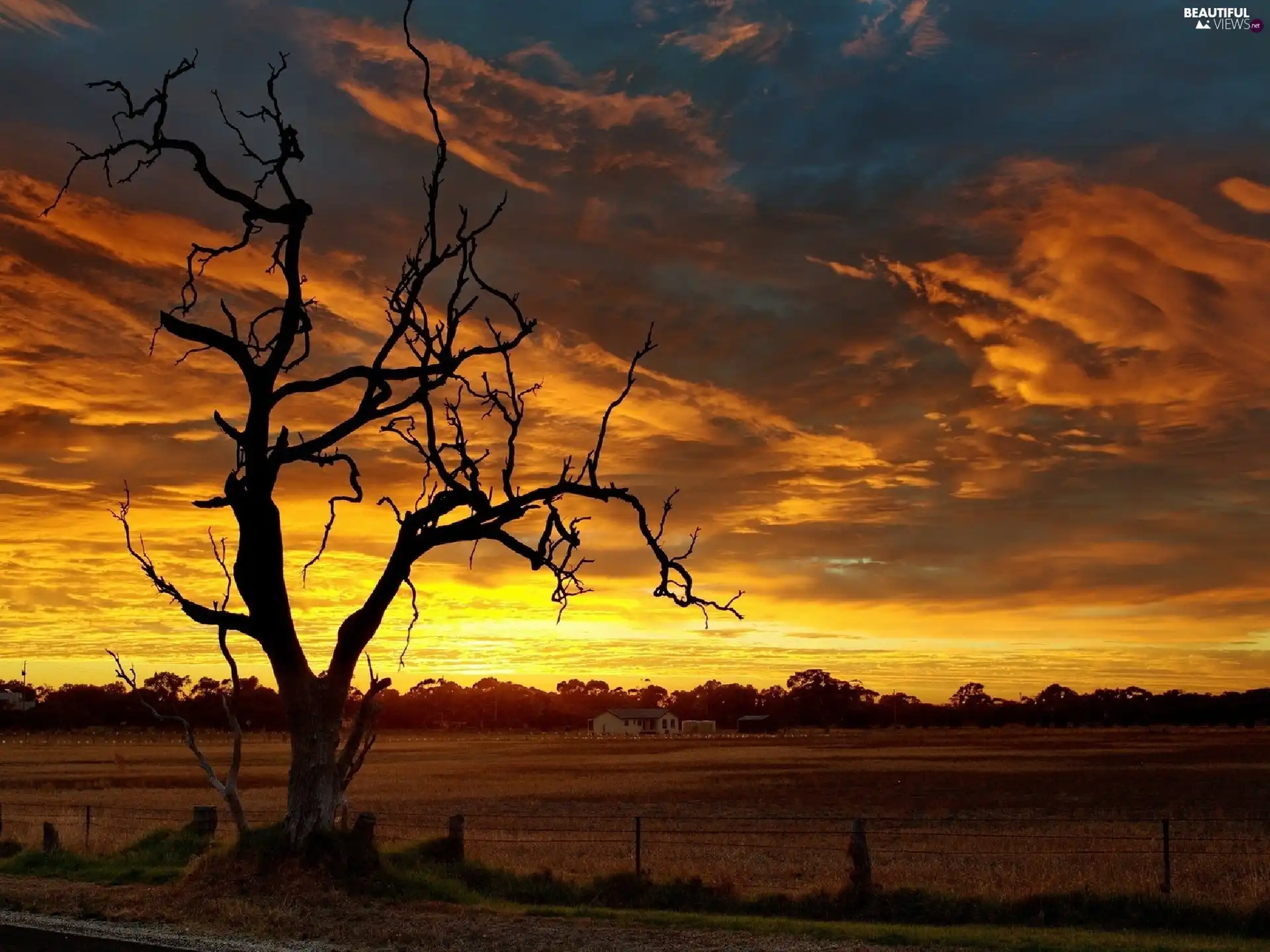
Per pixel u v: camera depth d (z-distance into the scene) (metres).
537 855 27.52
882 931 15.11
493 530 20.31
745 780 67.62
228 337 18.81
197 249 19.31
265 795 57.53
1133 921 17.03
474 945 13.72
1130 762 84.44
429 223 20.19
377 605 19.62
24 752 123.94
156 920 15.51
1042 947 13.88
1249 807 45.44
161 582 19.19
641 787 62.09
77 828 29.88
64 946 13.52
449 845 20.62
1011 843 30.12
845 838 32.19
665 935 14.45
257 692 183.00
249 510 18.73
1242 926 16.55
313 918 15.58
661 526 20.81
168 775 78.50
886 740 157.38
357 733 19.44
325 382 19.52
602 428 20.72
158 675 184.38
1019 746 123.62
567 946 13.66
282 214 18.95
